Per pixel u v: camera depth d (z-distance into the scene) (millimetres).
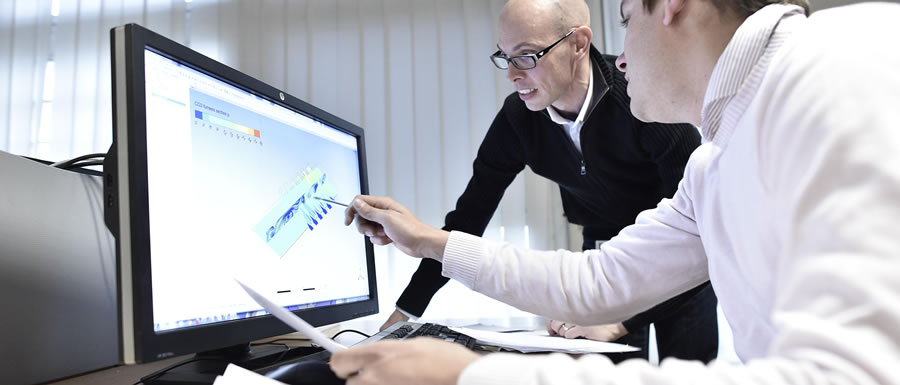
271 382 491
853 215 321
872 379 284
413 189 2672
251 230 775
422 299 1324
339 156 1095
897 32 380
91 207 883
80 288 840
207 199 696
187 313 633
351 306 1021
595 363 352
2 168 740
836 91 365
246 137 799
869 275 303
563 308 903
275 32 2877
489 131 1610
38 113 2975
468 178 2639
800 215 358
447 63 2719
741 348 650
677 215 852
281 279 825
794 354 321
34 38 3014
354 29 2820
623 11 715
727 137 571
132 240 562
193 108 696
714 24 600
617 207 1514
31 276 764
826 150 350
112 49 594
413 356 402
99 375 840
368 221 1026
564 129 1479
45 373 774
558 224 2498
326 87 2807
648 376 335
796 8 555
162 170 627
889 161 321
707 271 854
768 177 450
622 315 907
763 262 508
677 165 1267
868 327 296
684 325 1330
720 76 570
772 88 447
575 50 1354
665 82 670
